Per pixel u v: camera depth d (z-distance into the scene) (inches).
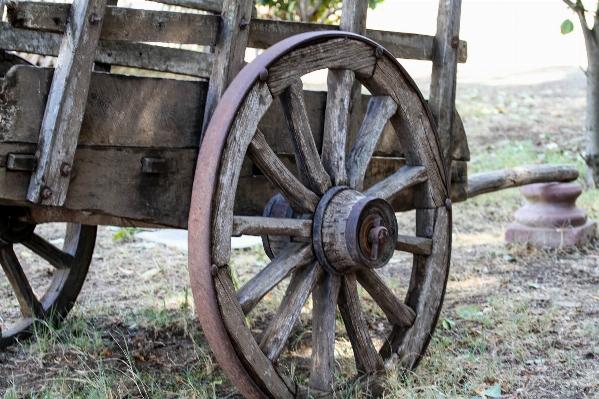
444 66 144.9
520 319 165.2
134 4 332.2
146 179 113.0
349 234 114.2
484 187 216.7
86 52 100.9
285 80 112.2
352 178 125.0
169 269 216.2
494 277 207.8
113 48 144.8
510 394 128.5
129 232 253.1
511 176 224.5
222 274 104.5
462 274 210.8
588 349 148.6
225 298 104.4
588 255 228.5
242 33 115.1
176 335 162.6
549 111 426.3
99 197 108.5
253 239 243.1
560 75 522.0
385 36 138.1
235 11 112.9
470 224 273.3
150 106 112.0
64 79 99.7
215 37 114.0
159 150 114.0
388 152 146.1
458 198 159.5
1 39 137.8
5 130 99.1
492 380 134.1
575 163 334.0
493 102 447.5
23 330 153.3
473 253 235.5
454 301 185.8
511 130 390.9
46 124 100.6
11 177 100.3
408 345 134.4
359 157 126.7
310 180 119.0
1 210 138.6
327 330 119.8
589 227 238.4
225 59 113.5
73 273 162.6
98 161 108.0
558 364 141.0
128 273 210.7
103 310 177.2
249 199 128.1
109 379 131.9
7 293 192.7
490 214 286.2
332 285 120.2
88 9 99.8
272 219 112.7
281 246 131.1
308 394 116.2
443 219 140.1
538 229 236.7
